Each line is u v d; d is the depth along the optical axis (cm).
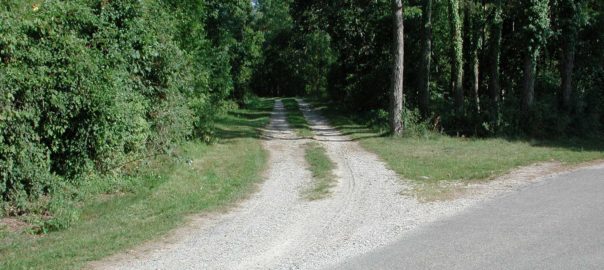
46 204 975
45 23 973
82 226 905
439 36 3134
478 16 2692
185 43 1858
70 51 1030
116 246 775
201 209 1031
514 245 700
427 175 1317
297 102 5812
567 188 1073
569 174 1251
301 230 852
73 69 1026
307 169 1516
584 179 1172
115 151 1220
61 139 1080
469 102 2564
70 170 1106
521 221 823
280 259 698
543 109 2292
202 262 696
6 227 884
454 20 2527
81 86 1052
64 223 901
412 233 791
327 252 720
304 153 1856
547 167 1373
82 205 1037
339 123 2981
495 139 2145
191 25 1878
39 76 960
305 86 8319
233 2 3244
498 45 2570
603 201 935
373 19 3203
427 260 658
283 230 855
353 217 926
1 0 920
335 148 1986
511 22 2788
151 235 837
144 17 1374
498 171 1323
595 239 710
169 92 1511
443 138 2184
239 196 1153
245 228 879
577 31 2525
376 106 3303
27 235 852
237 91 4572
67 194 1039
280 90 8575
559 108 2494
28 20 934
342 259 685
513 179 1207
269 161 1680
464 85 3067
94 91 1071
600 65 2691
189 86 1730
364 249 725
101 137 1133
